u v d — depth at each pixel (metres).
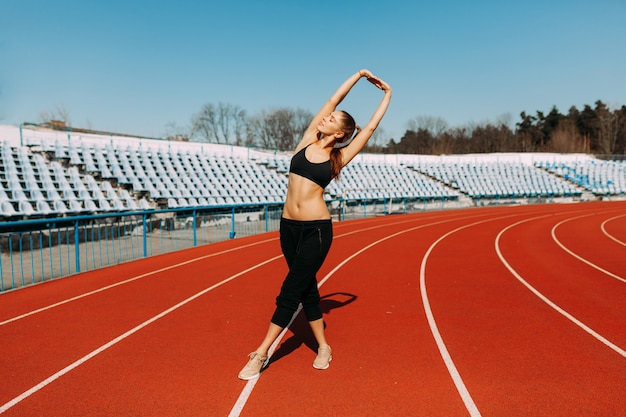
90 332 4.50
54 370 3.56
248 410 2.93
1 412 2.91
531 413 2.90
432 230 15.70
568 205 32.25
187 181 19.53
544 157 43.44
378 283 6.95
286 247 3.45
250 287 6.58
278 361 3.76
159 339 4.29
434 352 3.98
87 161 17.36
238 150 28.42
